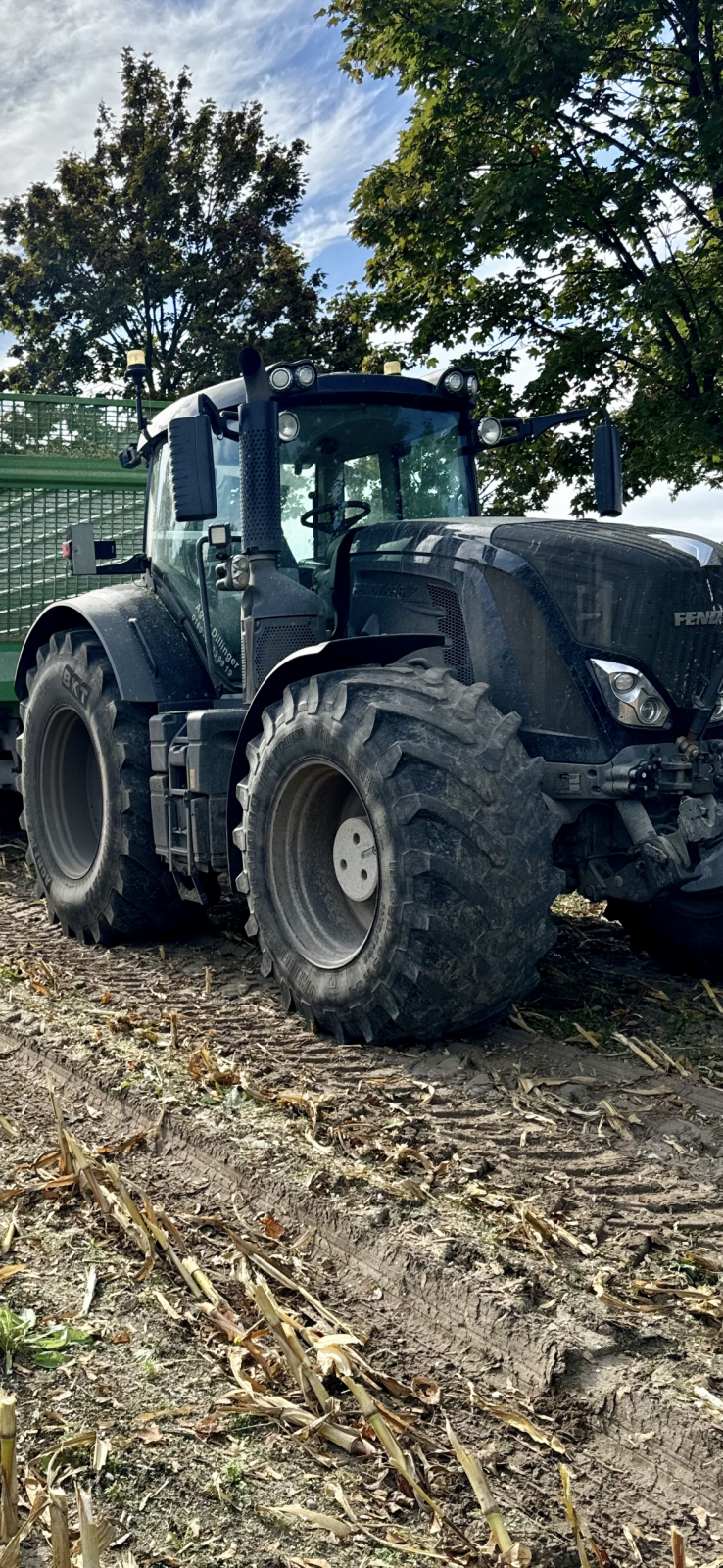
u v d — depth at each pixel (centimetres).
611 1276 258
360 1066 384
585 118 1173
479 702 391
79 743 591
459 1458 201
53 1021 430
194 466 429
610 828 425
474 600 425
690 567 409
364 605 464
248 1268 272
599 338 1231
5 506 745
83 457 769
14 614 754
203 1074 374
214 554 520
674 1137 333
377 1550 190
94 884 546
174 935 566
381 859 382
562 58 1082
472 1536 196
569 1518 193
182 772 491
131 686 517
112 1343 243
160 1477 204
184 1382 231
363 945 394
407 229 1277
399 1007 384
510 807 376
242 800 446
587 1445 217
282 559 486
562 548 415
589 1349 233
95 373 2634
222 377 2530
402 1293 262
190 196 2588
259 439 450
